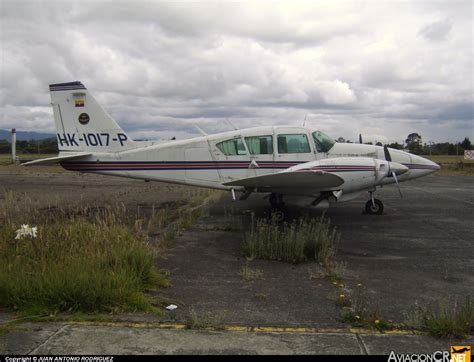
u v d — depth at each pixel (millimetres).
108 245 5141
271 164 9227
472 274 5137
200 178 9500
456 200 12953
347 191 8562
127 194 14805
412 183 19828
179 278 4906
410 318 3570
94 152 10070
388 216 9688
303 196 8727
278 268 5344
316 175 7602
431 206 11492
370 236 7422
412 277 5000
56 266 4254
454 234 7617
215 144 9414
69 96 10102
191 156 9508
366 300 4164
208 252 6195
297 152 9234
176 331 3369
